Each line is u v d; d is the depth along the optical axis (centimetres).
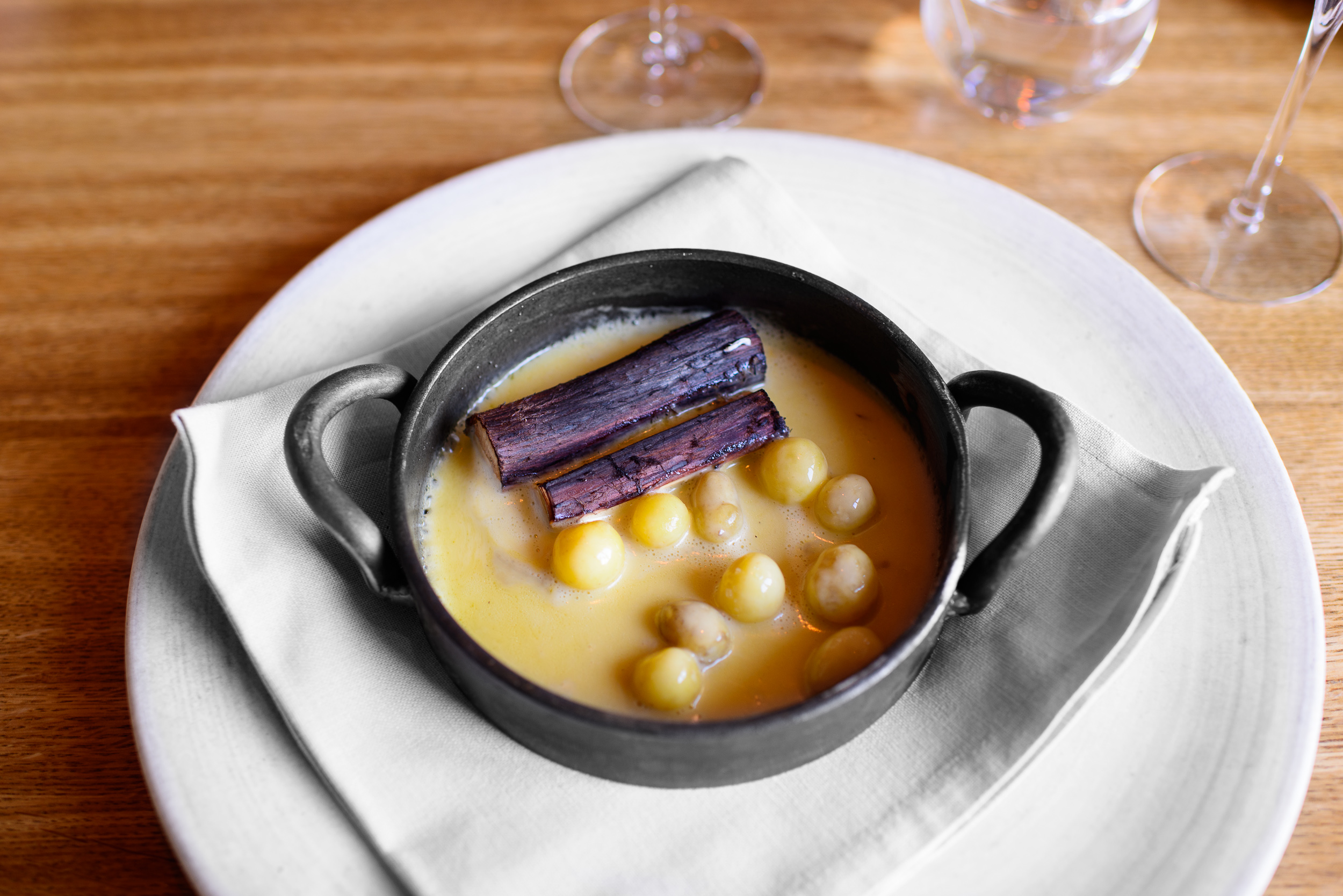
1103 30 56
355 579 46
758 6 65
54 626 49
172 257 58
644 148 55
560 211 54
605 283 48
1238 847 42
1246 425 48
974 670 44
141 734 44
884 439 48
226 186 60
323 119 61
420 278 52
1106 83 58
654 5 63
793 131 58
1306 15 63
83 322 56
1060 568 45
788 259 51
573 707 41
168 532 47
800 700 44
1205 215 58
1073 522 46
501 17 65
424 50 64
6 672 48
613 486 47
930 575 46
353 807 42
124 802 46
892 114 61
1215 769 43
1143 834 42
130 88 63
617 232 52
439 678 45
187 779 43
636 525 46
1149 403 49
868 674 41
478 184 54
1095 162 59
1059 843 42
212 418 47
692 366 48
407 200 55
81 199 59
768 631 45
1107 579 45
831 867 42
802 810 43
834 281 51
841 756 43
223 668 45
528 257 53
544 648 45
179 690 45
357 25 65
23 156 61
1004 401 44
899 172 54
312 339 51
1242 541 46
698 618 44
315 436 43
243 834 43
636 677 44
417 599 42
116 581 50
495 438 47
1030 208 53
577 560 45
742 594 45
